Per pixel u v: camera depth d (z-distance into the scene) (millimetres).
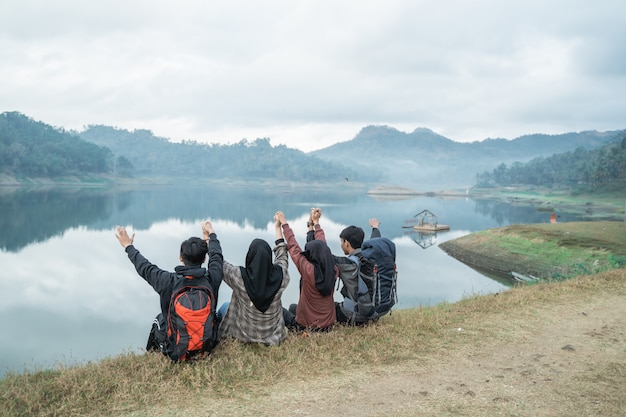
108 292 25938
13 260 35281
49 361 14953
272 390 4891
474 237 43125
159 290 5340
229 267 5680
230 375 5133
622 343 6594
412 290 25469
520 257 32875
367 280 6789
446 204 143375
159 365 5270
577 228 36031
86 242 45312
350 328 6699
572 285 10617
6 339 17703
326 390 4930
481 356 6039
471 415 4441
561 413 4492
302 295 6383
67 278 29375
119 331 18969
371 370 5480
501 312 8258
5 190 134250
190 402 4598
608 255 26766
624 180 152750
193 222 68062
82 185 198750
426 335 6840
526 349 6324
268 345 5926
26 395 4582
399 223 76188
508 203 152375
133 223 64312
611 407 4613
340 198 167500
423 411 4512
